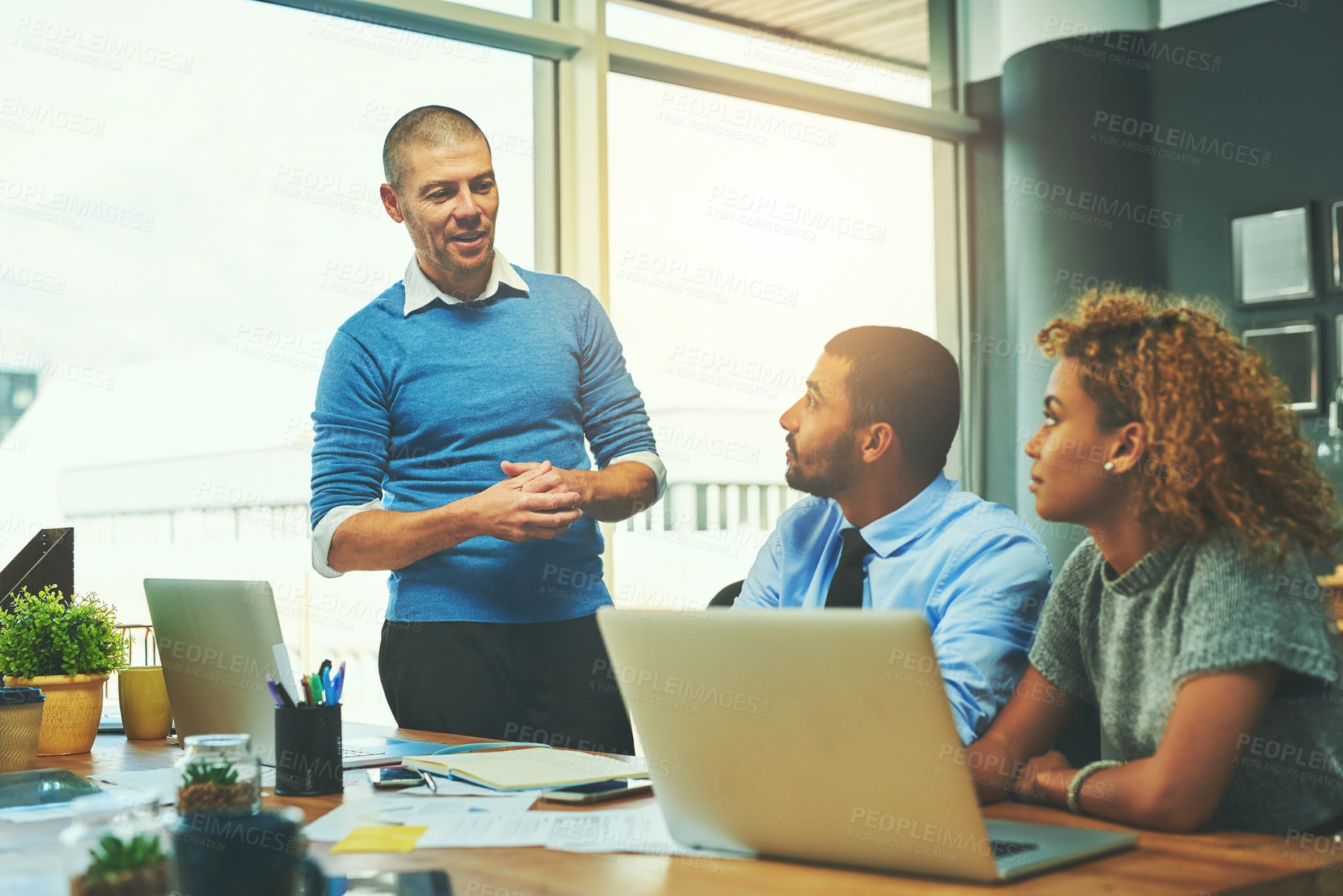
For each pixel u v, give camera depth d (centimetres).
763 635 84
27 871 90
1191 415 110
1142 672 115
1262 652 99
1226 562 105
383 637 221
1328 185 370
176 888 81
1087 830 95
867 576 161
